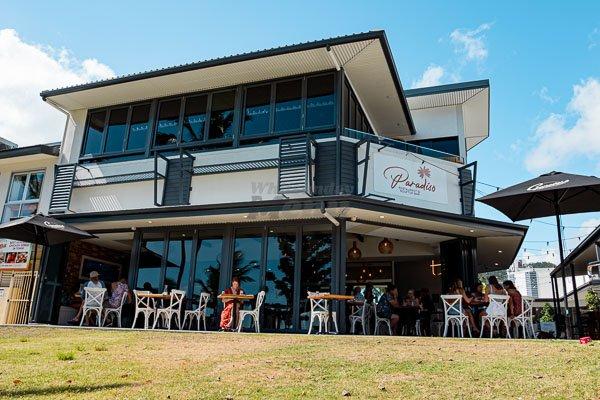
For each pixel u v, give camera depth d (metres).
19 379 3.74
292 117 12.14
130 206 13.05
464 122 17.88
